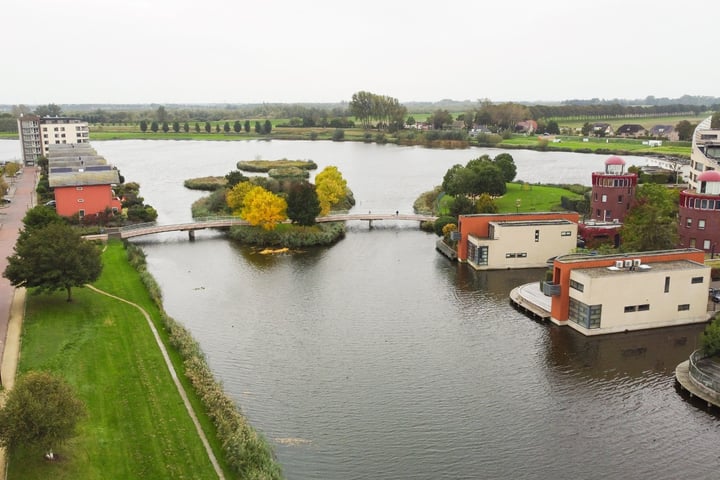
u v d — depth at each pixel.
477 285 87.31
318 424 50.84
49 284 69.81
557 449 47.66
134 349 60.00
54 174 118.06
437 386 57.56
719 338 57.12
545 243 95.94
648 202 97.25
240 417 47.25
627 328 70.31
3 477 38.84
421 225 124.94
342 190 130.12
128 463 41.53
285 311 76.44
